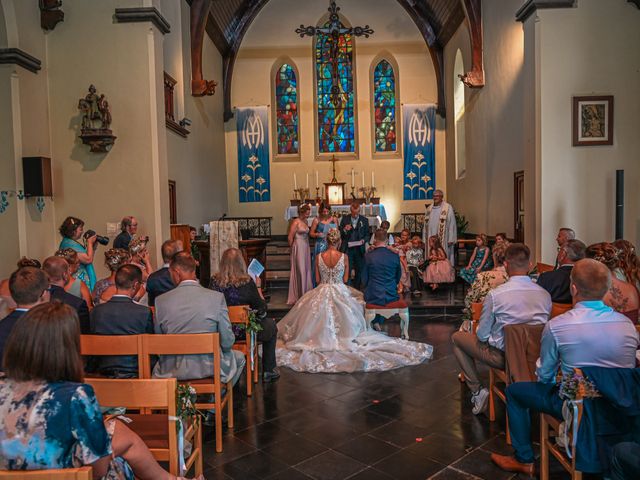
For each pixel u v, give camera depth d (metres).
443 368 5.60
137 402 2.57
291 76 16.98
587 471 2.63
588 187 7.04
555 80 7.00
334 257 6.42
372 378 5.32
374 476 3.36
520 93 9.86
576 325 2.79
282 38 16.78
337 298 6.32
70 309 1.93
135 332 3.66
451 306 8.31
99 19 6.81
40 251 6.54
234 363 4.09
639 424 2.54
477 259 9.06
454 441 3.84
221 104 15.96
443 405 4.55
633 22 6.94
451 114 15.63
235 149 16.77
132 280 3.75
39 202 6.54
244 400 4.78
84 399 1.83
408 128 16.70
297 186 16.95
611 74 6.98
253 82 16.81
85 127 6.71
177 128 10.60
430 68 16.81
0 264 6.12
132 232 6.15
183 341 3.50
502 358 3.85
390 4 16.64
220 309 3.88
